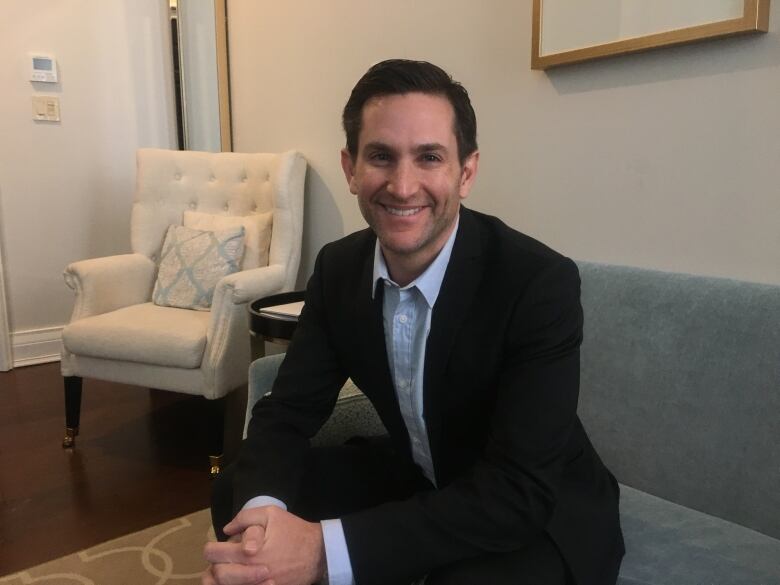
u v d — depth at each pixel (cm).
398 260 94
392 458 117
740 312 117
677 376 122
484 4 177
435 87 89
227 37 290
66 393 225
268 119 274
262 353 191
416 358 96
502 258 94
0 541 170
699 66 133
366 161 91
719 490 116
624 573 94
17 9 301
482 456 91
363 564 83
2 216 308
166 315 227
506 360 91
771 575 91
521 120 171
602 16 146
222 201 266
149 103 338
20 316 317
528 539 85
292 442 107
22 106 307
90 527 177
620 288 135
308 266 266
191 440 234
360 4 220
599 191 155
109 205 334
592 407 134
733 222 132
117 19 325
